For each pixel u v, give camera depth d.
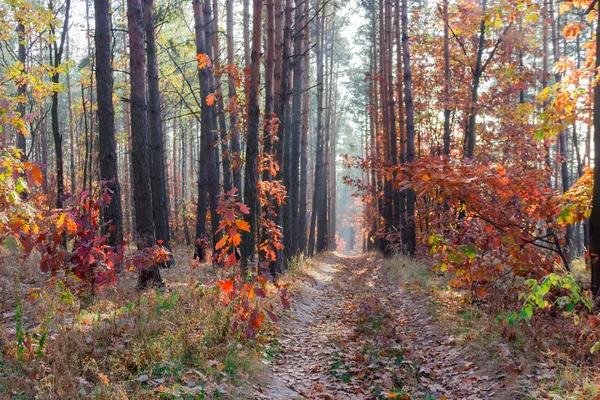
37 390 4.38
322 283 16.12
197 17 15.84
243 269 7.92
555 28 21.59
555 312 6.99
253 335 6.67
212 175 16.91
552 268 7.36
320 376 6.41
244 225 6.64
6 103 5.63
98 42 9.82
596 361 5.29
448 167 7.23
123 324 6.34
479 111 18.80
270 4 12.59
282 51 14.57
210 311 7.11
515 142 21.00
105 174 9.95
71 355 5.16
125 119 30.92
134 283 9.46
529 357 5.71
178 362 5.42
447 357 6.74
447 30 19.14
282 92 13.48
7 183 5.22
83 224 7.27
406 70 17.59
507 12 8.82
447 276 12.77
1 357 4.91
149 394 4.60
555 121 8.32
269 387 5.84
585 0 8.31
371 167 23.39
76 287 7.54
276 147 14.57
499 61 19.75
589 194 7.25
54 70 14.97
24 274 8.70
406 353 6.87
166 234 14.79
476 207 7.45
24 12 14.74
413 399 5.36
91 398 4.40
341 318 10.01
